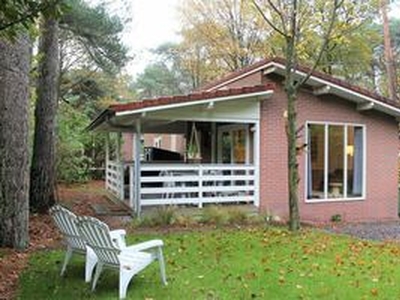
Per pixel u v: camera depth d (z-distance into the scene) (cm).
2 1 361
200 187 1224
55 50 1288
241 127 1403
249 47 2858
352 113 1418
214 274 634
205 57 3109
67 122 2223
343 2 1120
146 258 564
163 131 1841
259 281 603
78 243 618
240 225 1114
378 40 2752
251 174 1294
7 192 788
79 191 1950
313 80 1306
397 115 1455
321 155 1383
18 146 791
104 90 2981
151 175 1319
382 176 1464
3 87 784
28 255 751
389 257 769
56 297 537
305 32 1279
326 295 550
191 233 974
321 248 826
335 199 1395
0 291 563
